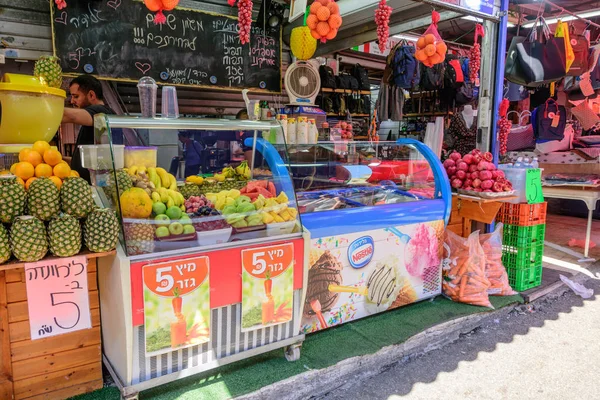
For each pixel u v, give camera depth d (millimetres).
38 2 3949
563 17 5762
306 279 2330
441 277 3359
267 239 2178
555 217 7219
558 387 2395
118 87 4555
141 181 2057
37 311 1750
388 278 2992
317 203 2814
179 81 4629
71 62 4062
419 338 2750
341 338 2680
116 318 1913
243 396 2055
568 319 3303
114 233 1790
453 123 6492
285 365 2340
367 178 3264
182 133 2410
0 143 2072
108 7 4172
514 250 3701
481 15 3623
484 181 3346
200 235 1996
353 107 6324
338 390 2348
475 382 2434
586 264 4547
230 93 5152
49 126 2105
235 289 2092
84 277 1829
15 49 3918
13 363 1860
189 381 2168
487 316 3186
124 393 1866
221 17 4777
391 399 2266
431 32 3223
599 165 5727
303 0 2781
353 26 4816
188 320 1962
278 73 5250
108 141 1949
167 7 2023
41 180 1746
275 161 2492
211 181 2508
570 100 5926
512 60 4363
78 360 2018
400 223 2984
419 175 3398
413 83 5027
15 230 1627
